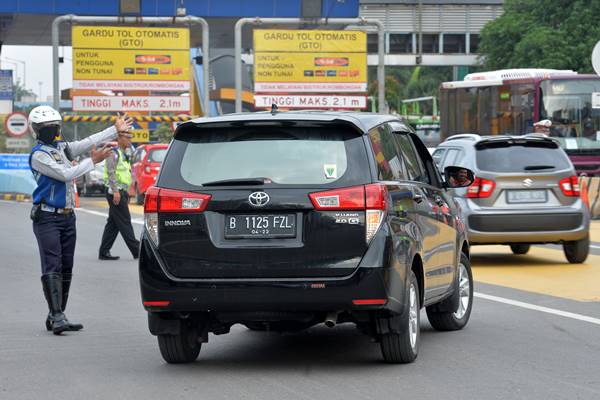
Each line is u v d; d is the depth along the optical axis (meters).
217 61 144.38
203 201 21.25
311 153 21.38
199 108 144.50
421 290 23.56
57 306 27.50
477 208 41.78
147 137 110.81
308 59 103.44
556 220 41.91
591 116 88.06
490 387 20.42
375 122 22.75
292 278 20.92
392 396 19.64
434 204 25.14
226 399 19.59
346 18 101.25
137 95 101.81
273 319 21.34
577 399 19.41
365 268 20.78
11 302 33.59
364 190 21.02
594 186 71.69
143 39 101.25
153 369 22.64
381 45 99.62
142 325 28.78
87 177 108.06
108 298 34.16
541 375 21.61
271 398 19.61
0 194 102.62
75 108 101.12
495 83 92.69
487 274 40.69
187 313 21.92
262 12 113.75
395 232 21.38
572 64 163.62
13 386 21.00
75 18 96.62
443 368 22.36
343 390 20.22
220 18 114.75
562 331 27.41
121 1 99.50
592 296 34.34
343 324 29.06
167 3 112.19
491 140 42.69
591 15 164.88
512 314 30.50
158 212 21.48
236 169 21.38
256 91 103.12
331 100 103.94
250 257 21.02
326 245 20.88
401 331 22.06
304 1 98.19
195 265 21.22
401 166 23.53
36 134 27.48
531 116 89.12
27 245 53.25
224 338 26.84
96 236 58.78
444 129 97.81
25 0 109.00
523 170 42.16
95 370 22.56
